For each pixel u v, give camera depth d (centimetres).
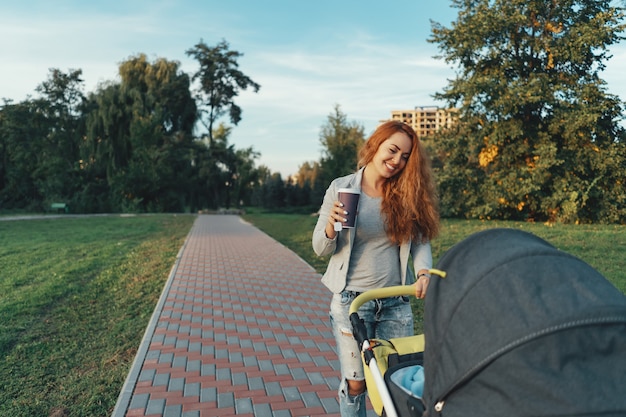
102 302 838
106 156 4781
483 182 2756
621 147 2358
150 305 820
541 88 2409
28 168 4969
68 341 636
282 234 2128
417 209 323
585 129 2381
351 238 320
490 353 189
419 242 334
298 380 503
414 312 765
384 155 318
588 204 2428
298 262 1298
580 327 181
